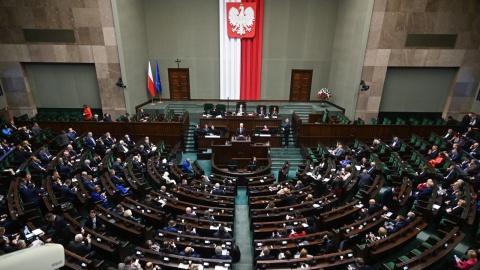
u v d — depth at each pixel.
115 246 7.60
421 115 19.45
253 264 8.16
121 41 17.11
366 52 17.16
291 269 6.95
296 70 20.75
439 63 17.75
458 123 16.78
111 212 8.76
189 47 20.25
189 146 16.92
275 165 15.23
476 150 12.93
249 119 16.66
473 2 16.61
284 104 20.70
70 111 19.42
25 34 17.22
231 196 10.78
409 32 16.97
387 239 7.80
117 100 18.39
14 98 18.62
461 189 10.22
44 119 17.05
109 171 11.41
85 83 18.73
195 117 18.95
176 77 20.88
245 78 20.73
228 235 8.20
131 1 17.81
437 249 7.40
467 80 18.30
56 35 17.19
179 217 8.89
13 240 7.39
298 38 20.11
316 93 21.28
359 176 11.40
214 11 19.52
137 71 19.00
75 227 8.24
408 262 6.97
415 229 8.41
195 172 12.82
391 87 18.67
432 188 10.28
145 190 10.99
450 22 16.94
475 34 17.27
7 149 12.47
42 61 17.78
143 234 8.35
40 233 7.79
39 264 1.62
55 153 13.56
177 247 7.83
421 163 12.60
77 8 16.59
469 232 9.05
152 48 20.28
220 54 20.14
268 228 8.66
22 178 9.74
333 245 7.65
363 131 16.11
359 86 17.81
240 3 19.08
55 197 9.77
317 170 12.39
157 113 18.30
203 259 7.10
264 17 19.64
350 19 18.05
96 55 17.45
